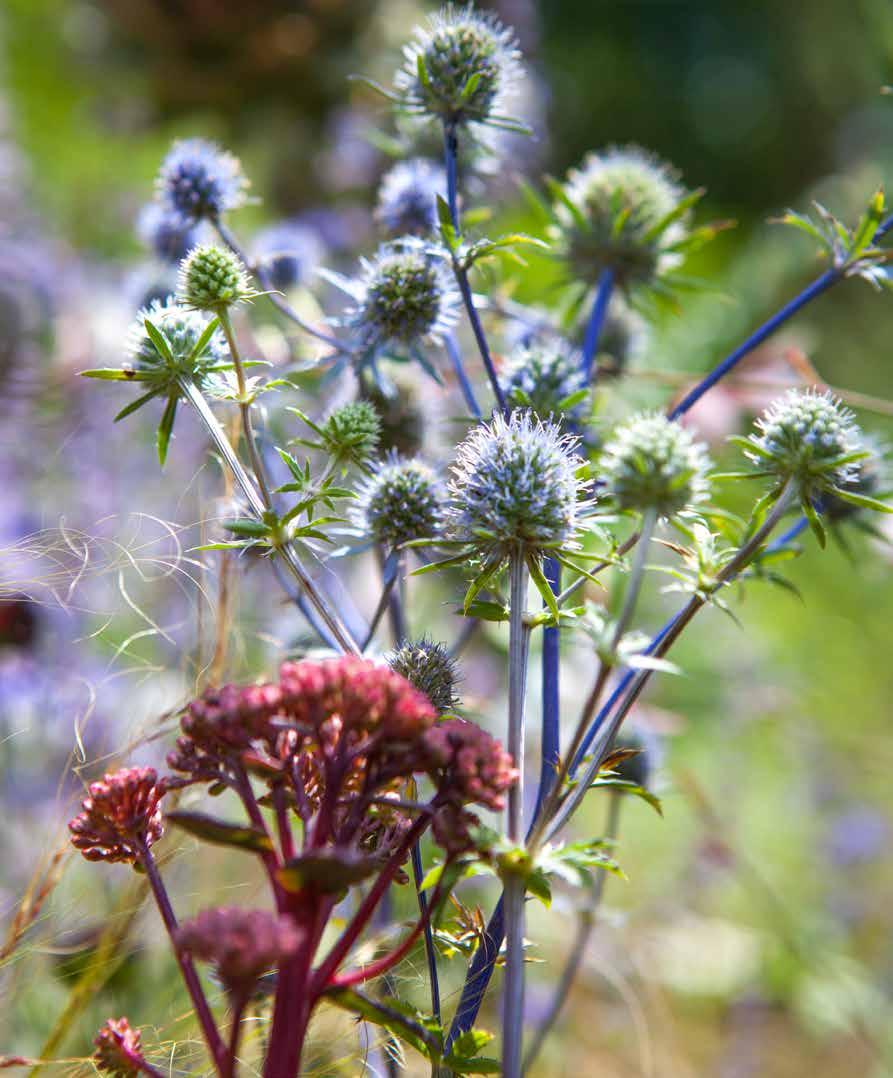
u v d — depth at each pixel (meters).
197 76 1.14
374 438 0.51
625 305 0.58
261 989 0.45
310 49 1.10
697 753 1.01
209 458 0.62
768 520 0.47
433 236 0.57
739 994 0.86
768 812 1.08
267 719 0.45
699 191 0.56
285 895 0.44
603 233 0.57
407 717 0.44
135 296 0.61
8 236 0.98
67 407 0.78
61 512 0.72
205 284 0.49
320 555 0.55
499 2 1.13
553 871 0.45
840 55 2.08
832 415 0.48
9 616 0.64
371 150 0.98
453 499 0.48
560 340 0.57
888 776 1.09
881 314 1.46
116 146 1.37
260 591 0.66
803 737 1.09
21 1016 0.57
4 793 0.62
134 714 0.58
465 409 0.64
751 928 0.94
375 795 0.47
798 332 0.99
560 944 0.77
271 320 0.63
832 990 0.83
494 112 0.54
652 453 0.46
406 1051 0.56
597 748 0.47
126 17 1.13
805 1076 0.84
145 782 0.46
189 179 0.57
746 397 0.68
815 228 0.54
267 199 1.13
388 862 0.47
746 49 2.44
